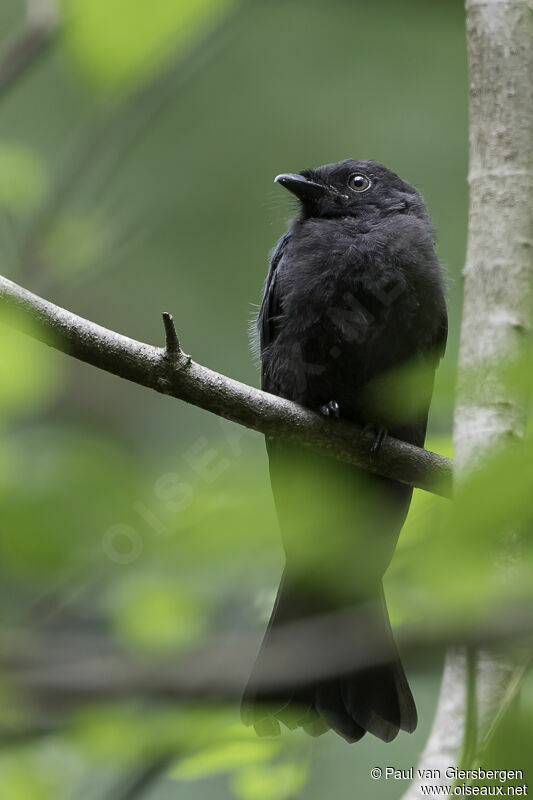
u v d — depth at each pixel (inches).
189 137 581.6
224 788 255.8
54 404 295.4
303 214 375.6
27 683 123.7
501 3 273.0
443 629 124.0
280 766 247.3
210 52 395.5
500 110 266.8
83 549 196.1
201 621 243.4
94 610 217.0
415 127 581.3
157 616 239.6
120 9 298.7
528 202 257.4
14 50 371.6
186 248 560.4
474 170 265.7
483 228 257.6
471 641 122.4
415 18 559.2
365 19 581.0
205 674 127.8
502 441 142.4
